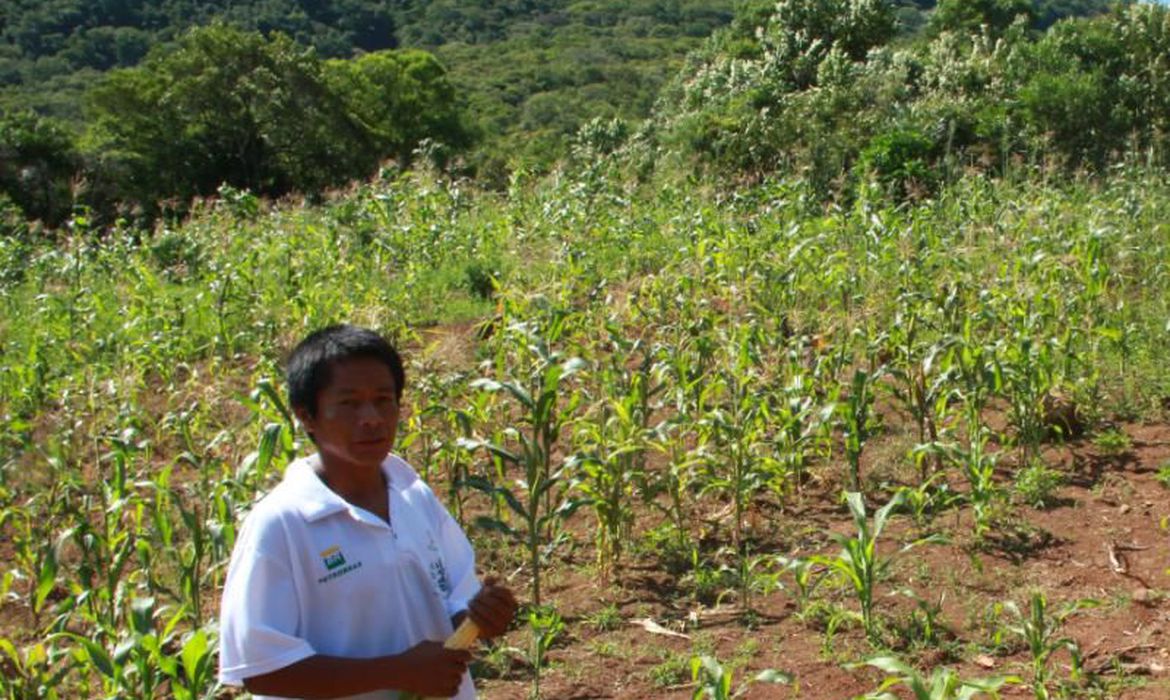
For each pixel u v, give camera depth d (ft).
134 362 30.12
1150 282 34.17
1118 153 56.95
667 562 20.45
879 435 25.39
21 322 37.50
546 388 18.72
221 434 21.85
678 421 21.56
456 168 57.93
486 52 279.90
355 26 287.48
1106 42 63.82
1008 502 21.61
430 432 21.71
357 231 45.32
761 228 41.06
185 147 112.88
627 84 228.02
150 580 17.48
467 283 40.01
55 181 85.10
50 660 15.37
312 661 8.87
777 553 20.42
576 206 47.26
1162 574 18.79
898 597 18.42
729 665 16.60
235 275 37.96
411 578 9.49
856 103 61.57
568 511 18.75
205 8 260.01
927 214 41.57
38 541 20.22
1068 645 15.26
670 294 31.32
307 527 9.07
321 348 9.29
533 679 16.75
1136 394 26.86
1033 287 27.81
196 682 13.21
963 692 13.03
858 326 27.68
